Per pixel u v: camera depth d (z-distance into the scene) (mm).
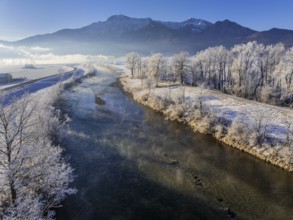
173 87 87250
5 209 18219
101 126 51844
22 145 19000
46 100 52906
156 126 53375
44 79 116000
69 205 26062
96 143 42562
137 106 70375
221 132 47188
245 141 42656
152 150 40844
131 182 30891
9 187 18891
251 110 55719
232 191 29906
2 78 105062
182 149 41750
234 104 61094
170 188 29953
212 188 30391
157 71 93312
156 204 26859
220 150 41750
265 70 82562
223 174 33875
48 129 36250
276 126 45594
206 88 83812
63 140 42844
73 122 53375
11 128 18484
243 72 83062
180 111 58750
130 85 98062
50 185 22969
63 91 78188
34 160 20406
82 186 29594
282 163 36000
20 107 20250
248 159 38625
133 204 26719
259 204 27594
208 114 52938
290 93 69750
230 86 85625
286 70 71938
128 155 38500
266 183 31922
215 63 93125
